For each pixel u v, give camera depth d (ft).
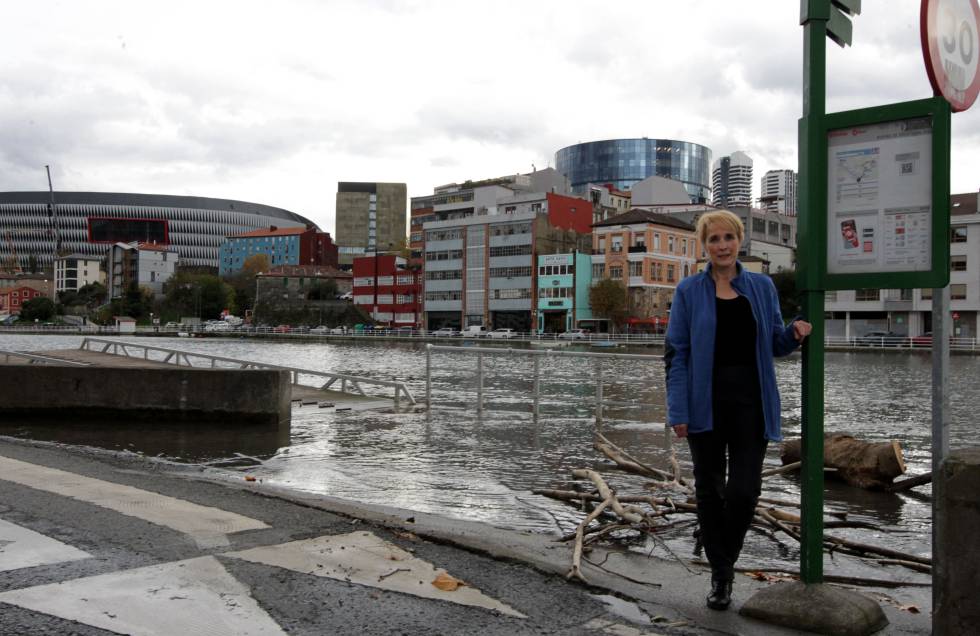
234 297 488.85
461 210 333.62
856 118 10.34
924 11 9.64
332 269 456.45
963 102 10.38
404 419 38.40
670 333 11.68
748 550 15.70
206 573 11.56
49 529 13.97
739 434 11.17
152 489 17.95
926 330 205.05
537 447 29.14
